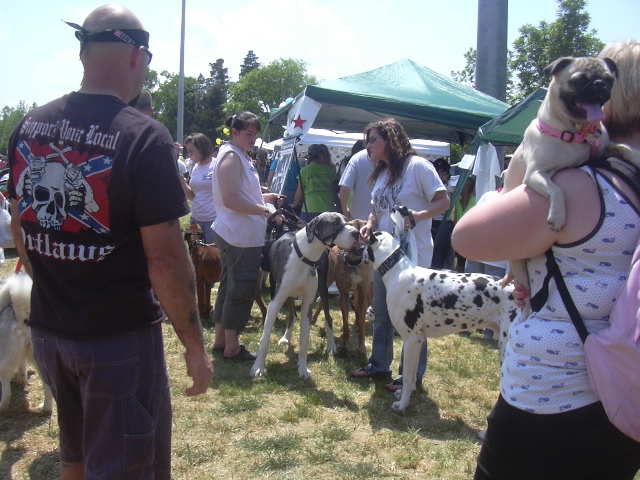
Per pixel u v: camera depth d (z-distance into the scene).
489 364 5.40
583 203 1.55
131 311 1.83
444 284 3.94
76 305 1.80
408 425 3.96
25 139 1.86
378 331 4.78
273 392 4.48
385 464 3.39
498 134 6.57
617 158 1.60
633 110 1.64
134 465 1.82
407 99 7.22
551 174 1.63
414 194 4.24
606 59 1.66
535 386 1.57
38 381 4.51
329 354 5.48
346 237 4.56
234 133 4.74
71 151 1.76
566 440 1.54
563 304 1.56
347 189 5.76
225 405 4.11
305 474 3.25
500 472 1.68
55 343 1.84
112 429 1.80
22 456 3.38
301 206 8.48
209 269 6.37
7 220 5.04
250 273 4.98
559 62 1.66
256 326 6.38
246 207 4.73
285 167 7.81
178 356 5.22
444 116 7.20
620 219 1.51
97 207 1.74
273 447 3.53
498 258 1.66
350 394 4.45
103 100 1.82
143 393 1.85
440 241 7.48
